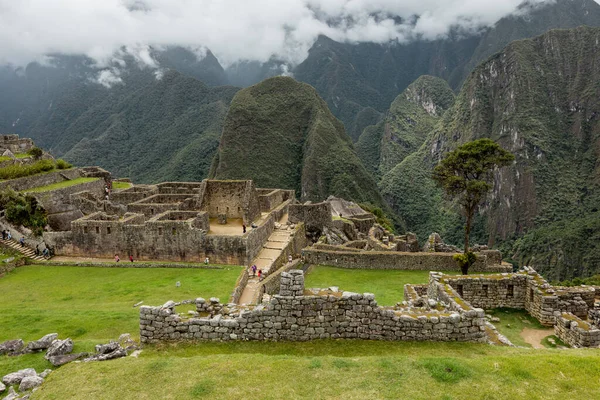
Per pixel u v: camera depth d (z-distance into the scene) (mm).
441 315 11883
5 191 39938
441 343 11570
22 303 24859
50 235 35906
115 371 9859
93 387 9242
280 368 9703
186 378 9453
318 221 48812
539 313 16734
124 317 18578
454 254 31703
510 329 16203
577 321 14516
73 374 9789
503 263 36688
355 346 11453
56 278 30422
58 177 51531
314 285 28344
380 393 8656
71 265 33688
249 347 11578
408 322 11711
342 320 11891
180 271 31734
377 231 53062
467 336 11703
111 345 11406
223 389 8984
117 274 31328
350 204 88938
